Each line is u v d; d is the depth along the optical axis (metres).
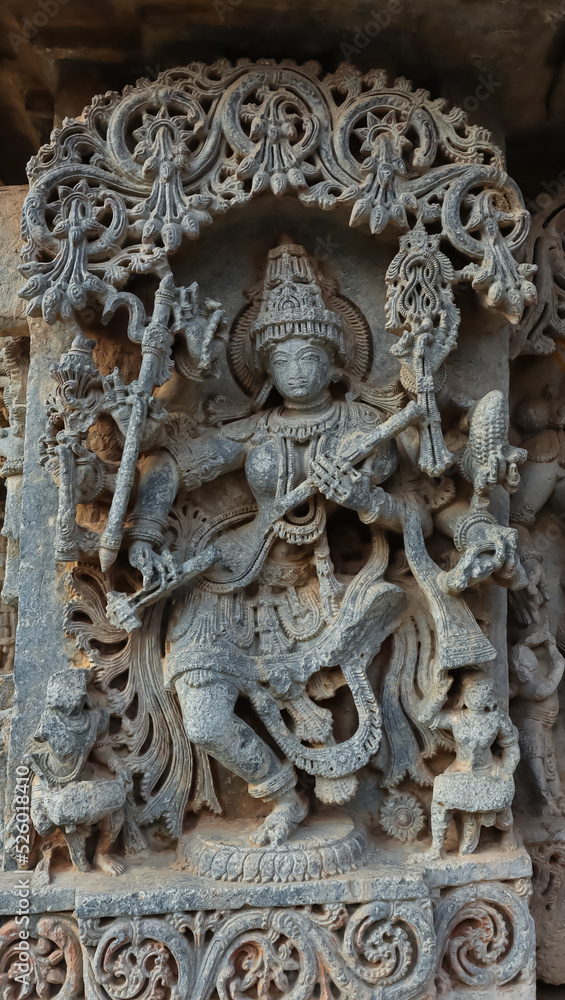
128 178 2.80
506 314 2.75
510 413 3.38
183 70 2.86
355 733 2.62
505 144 3.41
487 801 2.46
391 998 2.31
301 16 2.85
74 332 2.70
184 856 2.53
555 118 3.32
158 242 2.77
